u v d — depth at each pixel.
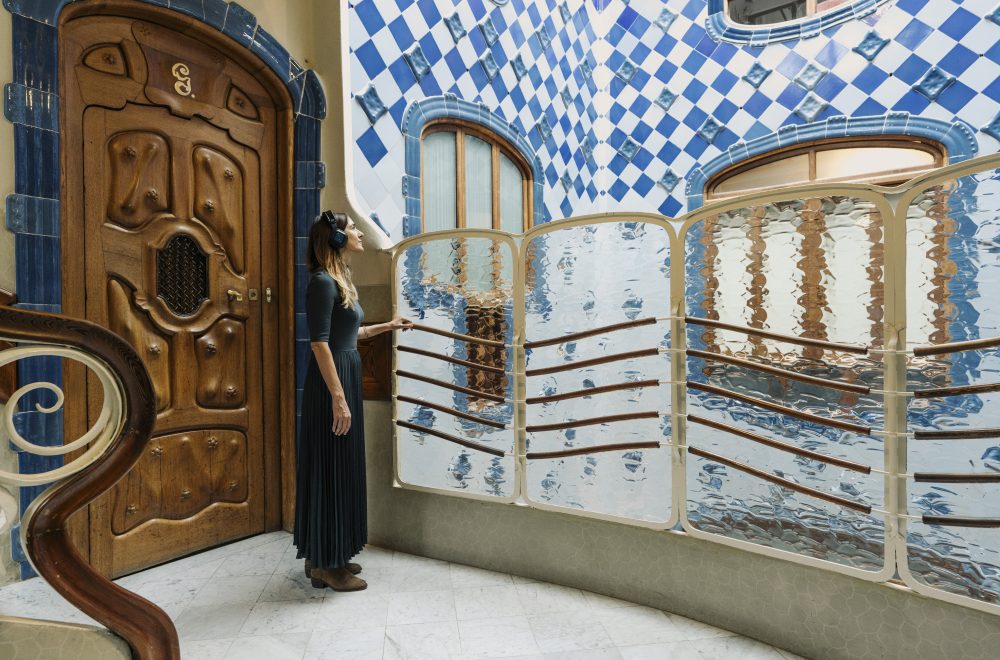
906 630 1.59
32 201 1.98
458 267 2.48
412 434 2.60
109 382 1.17
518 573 2.35
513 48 4.11
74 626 1.19
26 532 1.12
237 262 2.67
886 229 1.61
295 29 2.76
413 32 3.28
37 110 1.99
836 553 1.72
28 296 1.97
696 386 1.97
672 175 4.93
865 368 1.67
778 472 1.82
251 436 2.75
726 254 1.91
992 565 1.48
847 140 4.24
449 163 3.69
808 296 1.77
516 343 2.35
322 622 1.98
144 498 2.38
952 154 3.84
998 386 1.47
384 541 2.68
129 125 2.31
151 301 2.38
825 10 4.33
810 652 1.75
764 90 4.50
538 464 2.31
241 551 2.59
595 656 1.78
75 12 2.11
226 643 1.84
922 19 3.92
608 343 2.19
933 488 1.56
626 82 5.13
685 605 2.01
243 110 2.68
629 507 2.13
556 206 4.64
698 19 4.76
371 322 2.71
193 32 2.44
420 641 1.86
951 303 1.53
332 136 2.79
